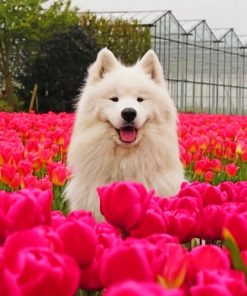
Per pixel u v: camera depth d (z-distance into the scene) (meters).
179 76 14.83
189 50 15.05
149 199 0.82
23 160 2.22
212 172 2.62
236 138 3.60
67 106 12.20
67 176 2.10
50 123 4.20
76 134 2.18
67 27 12.88
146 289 0.44
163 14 14.41
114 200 0.79
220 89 16.09
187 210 0.97
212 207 0.90
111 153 2.10
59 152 3.06
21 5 12.78
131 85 2.16
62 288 0.52
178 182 2.15
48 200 0.81
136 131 2.08
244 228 0.76
